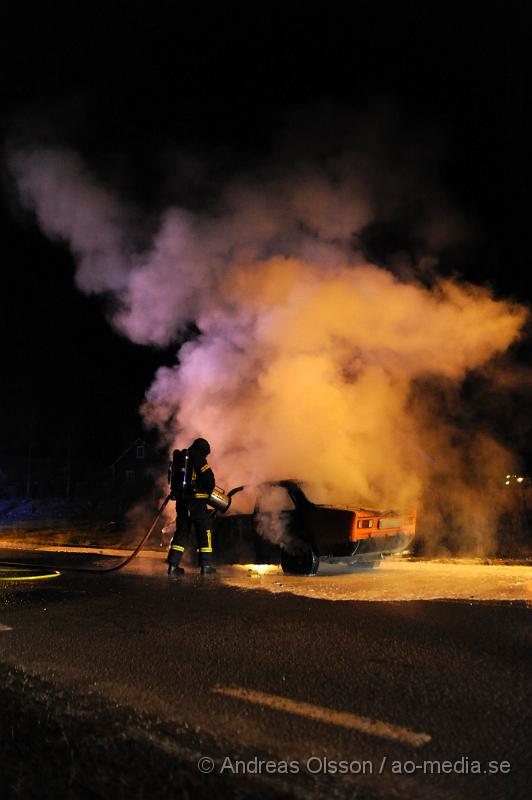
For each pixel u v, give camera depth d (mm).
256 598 7836
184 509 9945
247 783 3359
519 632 5910
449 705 4262
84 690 4707
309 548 9625
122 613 7176
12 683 4891
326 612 6957
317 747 3729
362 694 4492
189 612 7141
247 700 4438
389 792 3248
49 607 7574
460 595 7629
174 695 4562
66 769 3553
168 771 3500
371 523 9500
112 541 17953
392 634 5961
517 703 4266
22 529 25891
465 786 3291
